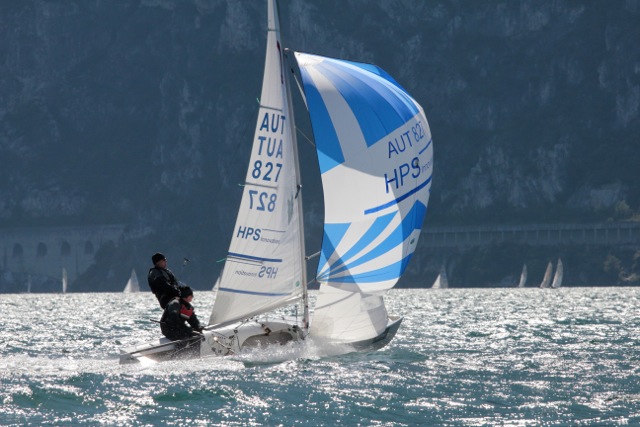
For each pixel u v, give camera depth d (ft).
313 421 233.35
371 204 333.21
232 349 321.93
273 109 328.90
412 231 343.05
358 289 334.24
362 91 336.70
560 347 417.69
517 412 245.04
